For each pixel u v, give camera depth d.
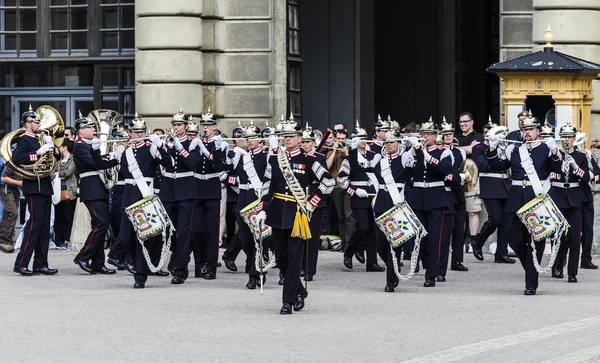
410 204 46.62
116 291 44.69
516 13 65.75
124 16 68.94
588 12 64.69
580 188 47.78
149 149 47.03
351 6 82.31
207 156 48.38
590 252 52.06
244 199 48.81
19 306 40.38
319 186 38.91
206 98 67.06
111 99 69.38
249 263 50.62
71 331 35.12
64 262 55.03
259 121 67.25
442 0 90.12
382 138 51.22
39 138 50.41
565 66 56.09
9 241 60.09
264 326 35.94
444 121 49.66
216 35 67.06
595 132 65.06
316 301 41.69
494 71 56.94
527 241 43.66
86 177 50.25
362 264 54.28
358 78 82.44
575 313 38.56
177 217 48.47
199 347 32.38
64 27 69.75
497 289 45.16
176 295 43.41
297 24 70.12
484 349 31.88
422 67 90.38
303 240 38.78
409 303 41.12
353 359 30.66
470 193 57.06
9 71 71.62
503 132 49.06
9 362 30.48
